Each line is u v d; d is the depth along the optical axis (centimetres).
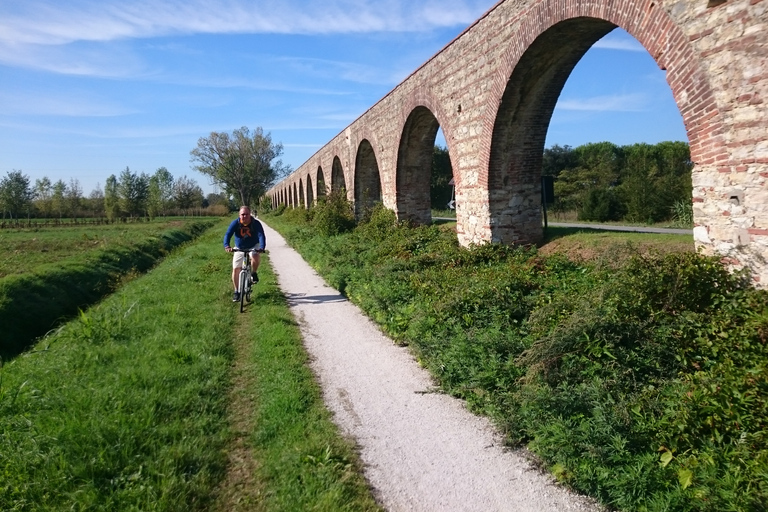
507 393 449
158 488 330
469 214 1145
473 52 1058
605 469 326
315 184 3503
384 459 374
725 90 500
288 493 328
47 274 1259
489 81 997
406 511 314
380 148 1842
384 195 1836
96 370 541
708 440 337
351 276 1012
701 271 485
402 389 504
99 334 668
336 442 392
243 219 905
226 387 513
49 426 398
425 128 1577
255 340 669
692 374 412
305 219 2884
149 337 662
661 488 311
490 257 974
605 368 440
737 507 277
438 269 941
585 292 617
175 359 568
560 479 337
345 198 2216
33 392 470
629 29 619
